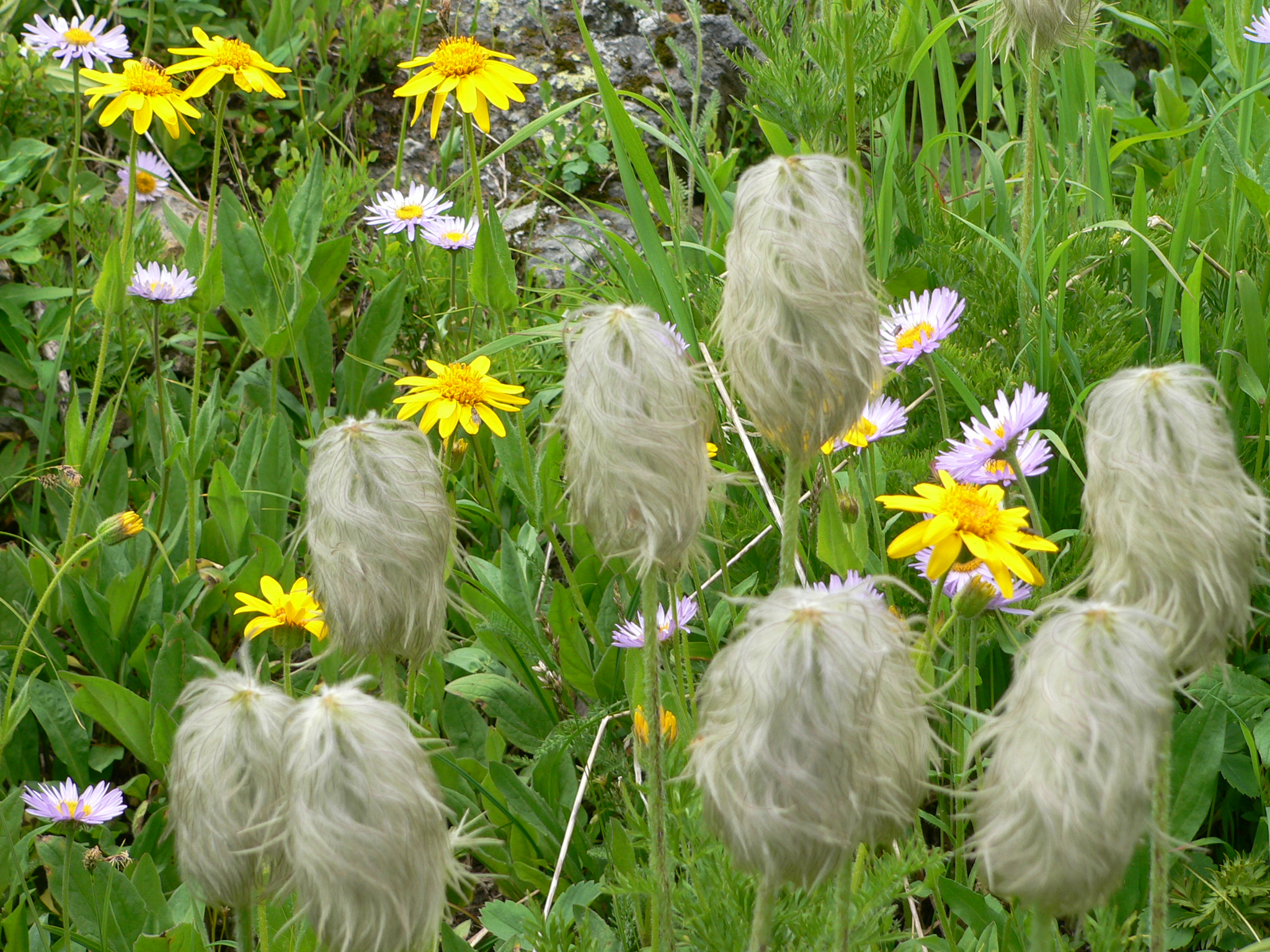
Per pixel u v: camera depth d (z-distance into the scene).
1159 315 2.84
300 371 3.38
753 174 1.20
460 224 3.29
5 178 3.30
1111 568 1.11
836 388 1.18
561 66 4.56
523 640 2.38
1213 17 3.81
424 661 1.52
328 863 0.94
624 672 2.34
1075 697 0.91
